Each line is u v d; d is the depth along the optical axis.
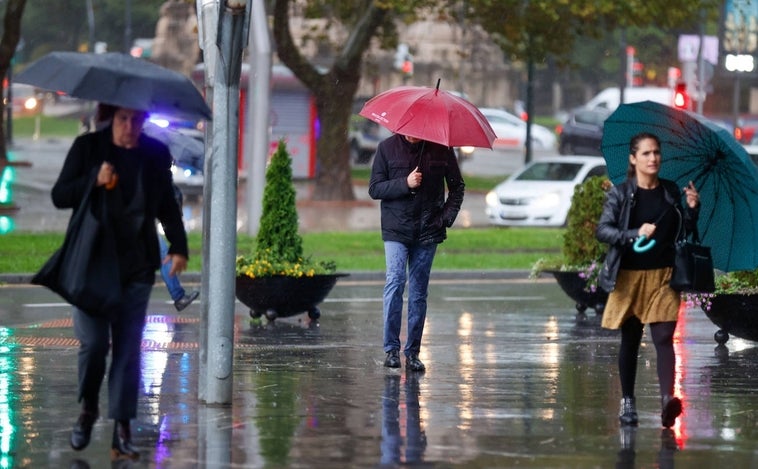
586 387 25.42
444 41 161.12
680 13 76.62
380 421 21.64
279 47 85.06
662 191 20.88
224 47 21.38
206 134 22.39
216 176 21.83
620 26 83.44
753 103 154.88
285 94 106.50
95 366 18.20
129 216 17.89
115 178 17.78
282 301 35.50
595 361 29.09
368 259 54.44
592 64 183.88
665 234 20.83
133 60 18.06
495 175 120.44
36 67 17.83
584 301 38.75
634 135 22.12
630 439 20.42
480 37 161.25
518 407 23.09
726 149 21.47
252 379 25.91
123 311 18.19
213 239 22.17
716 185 22.31
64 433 20.39
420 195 26.56
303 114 107.06
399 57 147.12
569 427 21.34
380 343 31.83
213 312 22.50
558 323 36.53
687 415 22.56
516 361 28.95
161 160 18.28
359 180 109.56
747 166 21.42
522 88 179.75
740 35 90.00
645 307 20.97
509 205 73.19
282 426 21.06
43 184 95.00
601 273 20.86
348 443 19.88
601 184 38.62
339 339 32.56
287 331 34.09
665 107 21.61
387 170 26.55
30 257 52.12
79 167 17.89
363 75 148.25
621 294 21.00
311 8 86.44
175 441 19.83
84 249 17.48
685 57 110.12
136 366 18.48
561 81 186.00
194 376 26.02
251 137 63.53
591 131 130.88
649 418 22.19
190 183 85.75
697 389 25.44
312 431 20.72
